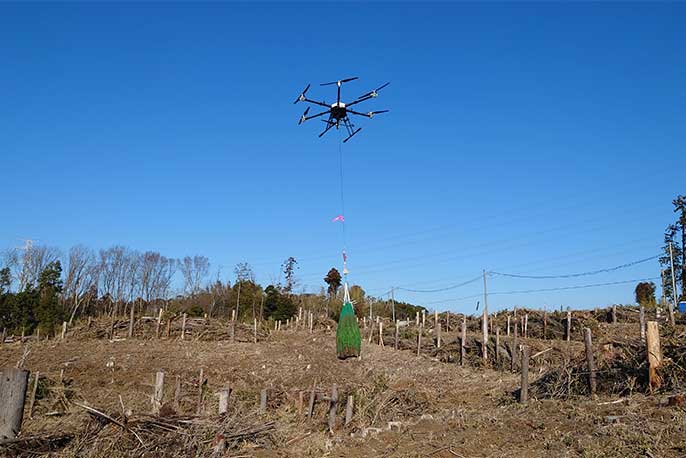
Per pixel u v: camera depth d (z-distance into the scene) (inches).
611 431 358.0
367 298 2214.6
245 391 666.2
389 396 602.2
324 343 1375.5
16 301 1483.8
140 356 1087.0
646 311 1243.8
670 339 482.9
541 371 816.9
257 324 1530.5
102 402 582.2
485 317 1065.5
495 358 994.7
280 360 1084.5
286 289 2253.9
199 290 2400.3
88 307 2031.3
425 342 1216.8
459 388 759.1
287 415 555.8
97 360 1020.5
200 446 348.8
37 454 291.0
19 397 268.1
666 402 398.3
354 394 596.7
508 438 388.8
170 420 359.9
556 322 1219.2
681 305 1328.7
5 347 1181.1
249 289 2126.0
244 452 384.5
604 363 503.5
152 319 1439.5
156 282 2352.4
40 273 1855.3
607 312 1254.9
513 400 555.5
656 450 315.6
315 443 432.5
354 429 503.2
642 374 465.7
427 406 604.7
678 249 1595.7
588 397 466.6
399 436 429.1
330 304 2146.9
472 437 398.6
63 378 698.2
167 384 758.5
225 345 1295.5
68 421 420.2
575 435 366.9
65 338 1311.5
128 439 333.1
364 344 1322.6
